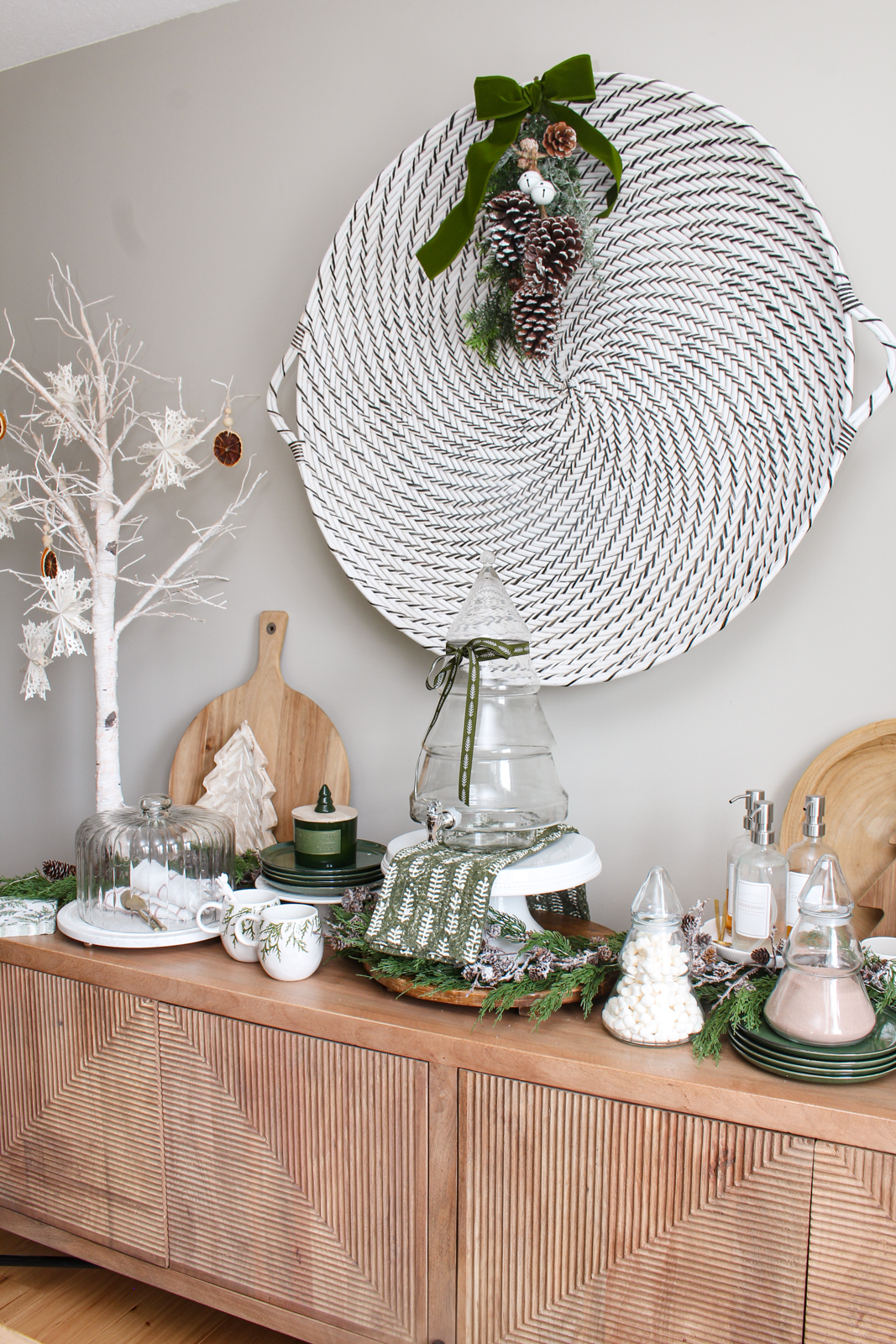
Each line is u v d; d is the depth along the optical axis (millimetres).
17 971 1237
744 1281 845
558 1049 913
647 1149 873
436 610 1318
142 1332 1239
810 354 1093
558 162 1153
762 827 1040
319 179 1438
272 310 1485
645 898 951
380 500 1341
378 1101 991
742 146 1104
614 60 1230
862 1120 785
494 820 1074
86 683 1688
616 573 1221
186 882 1213
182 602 1587
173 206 1560
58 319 1680
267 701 1489
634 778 1267
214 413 1542
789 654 1174
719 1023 909
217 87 1512
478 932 982
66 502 1400
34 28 1570
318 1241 1045
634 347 1192
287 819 1465
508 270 1177
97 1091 1184
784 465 1115
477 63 1316
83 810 1706
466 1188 956
